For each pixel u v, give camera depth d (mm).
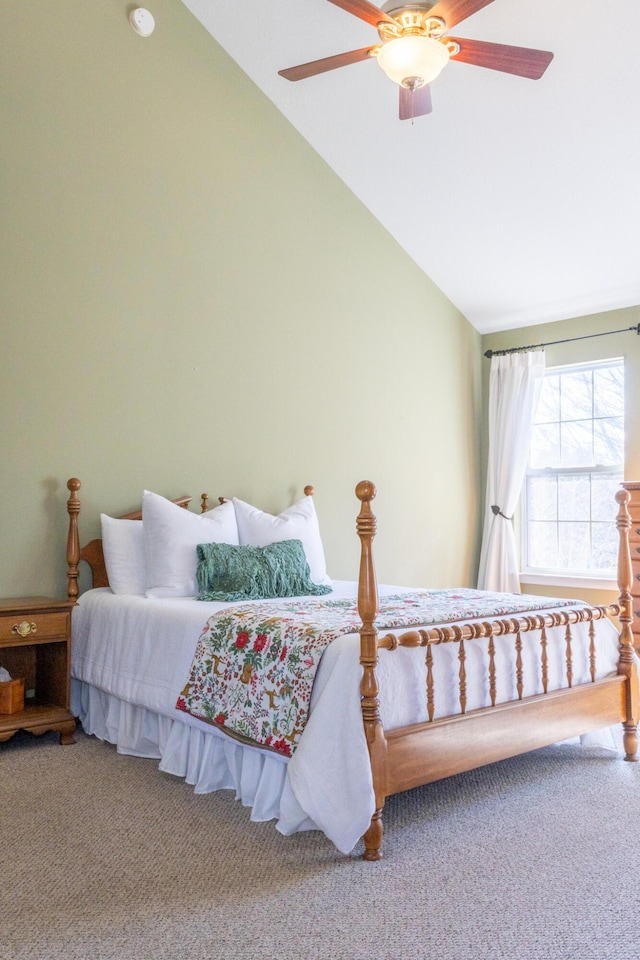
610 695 2947
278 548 3590
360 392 4969
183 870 2008
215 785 2619
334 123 4473
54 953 1617
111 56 3771
